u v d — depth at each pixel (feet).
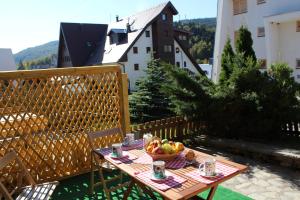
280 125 24.32
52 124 18.47
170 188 9.89
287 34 51.47
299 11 46.19
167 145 12.50
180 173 11.05
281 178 18.12
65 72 18.45
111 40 106.42
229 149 24.03
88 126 19.97
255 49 56.03
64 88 18.66
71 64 114.52
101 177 15.75
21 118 17.20
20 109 17.10
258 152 21.54
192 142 27.09
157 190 9.87
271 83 23.38
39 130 18.21
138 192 16.72
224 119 25.17
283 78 23.65
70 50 114.83
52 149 18.76
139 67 97.66
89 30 121.60
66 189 17.90
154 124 25.64
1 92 16.51
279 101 23.04
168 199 9.61
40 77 17.58
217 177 10.50
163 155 12.19
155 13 100.53
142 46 98.37
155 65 44.16
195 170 11.28
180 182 10.29
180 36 122.72
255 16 55.06
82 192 17.40
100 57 106.22
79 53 115.55
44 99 18.01
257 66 24.29
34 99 17.65
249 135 25.53
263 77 24.12
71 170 19.60
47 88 18.01
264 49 54.44
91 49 117.70
